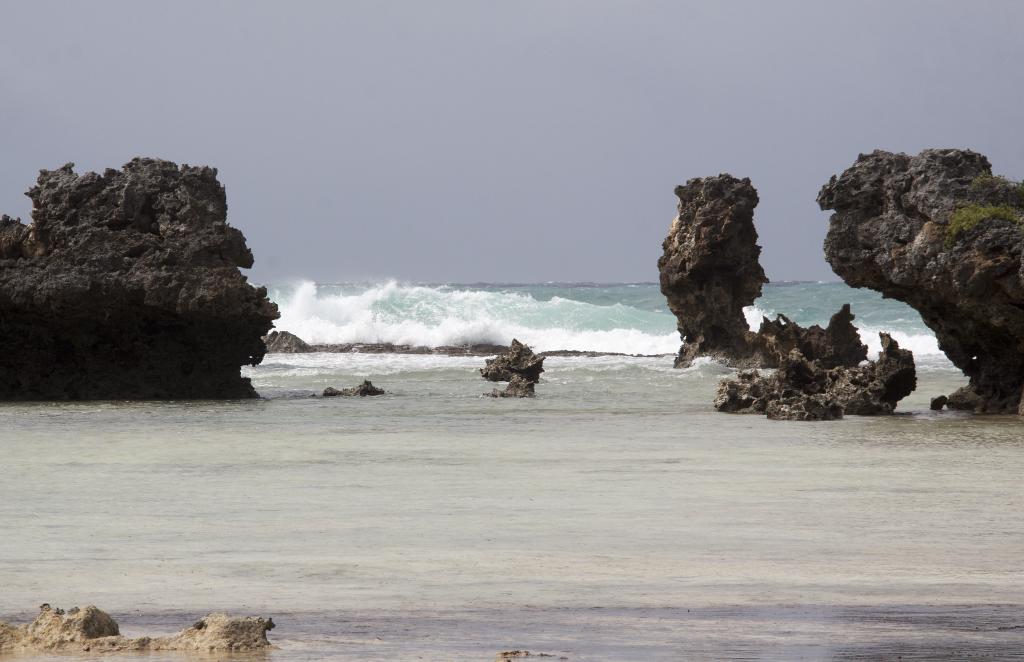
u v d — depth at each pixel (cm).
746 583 2638
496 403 8231
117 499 3975
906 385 7531
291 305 17488
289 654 1984
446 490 4169
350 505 3834
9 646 2022
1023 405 7025
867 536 3250
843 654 2014
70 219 9006
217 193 9338
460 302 18138
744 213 11856
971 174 7119
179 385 9094
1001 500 3906
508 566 2834
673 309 12294
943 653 2023
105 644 2022
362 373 11488
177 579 2694
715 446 5556
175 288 8738
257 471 4706
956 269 6819
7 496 4050
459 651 2019
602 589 2572
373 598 2486
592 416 7194
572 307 18750
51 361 8975
